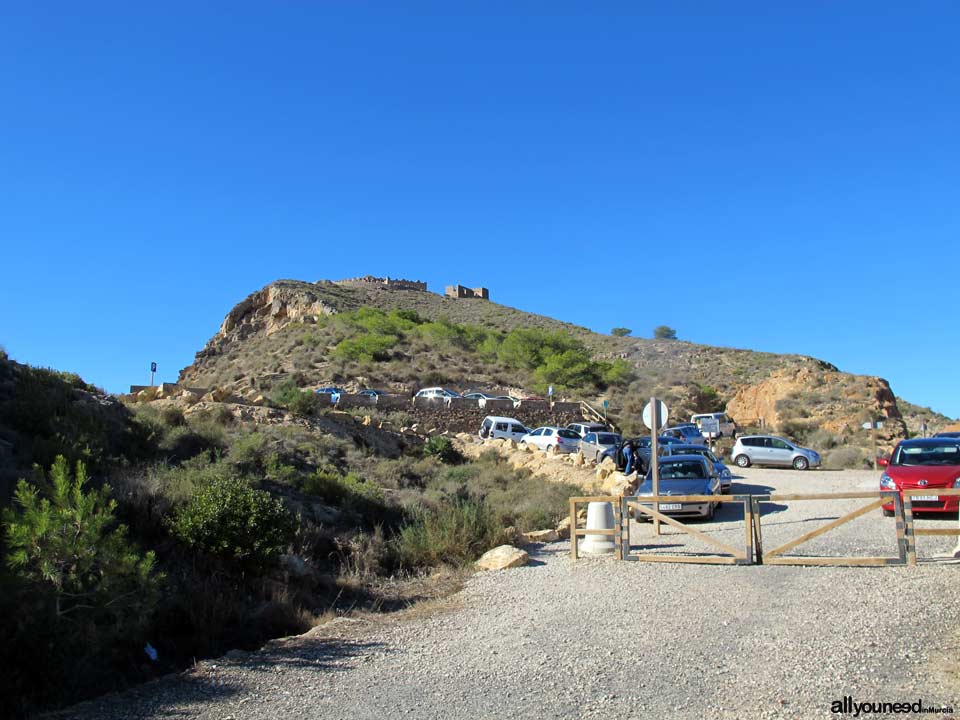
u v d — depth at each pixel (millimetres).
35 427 14945
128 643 8211
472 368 66312
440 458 30297
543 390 61719
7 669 6793
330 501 17078
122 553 7742
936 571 9750
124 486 12336
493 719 5953
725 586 10062
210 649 8797
